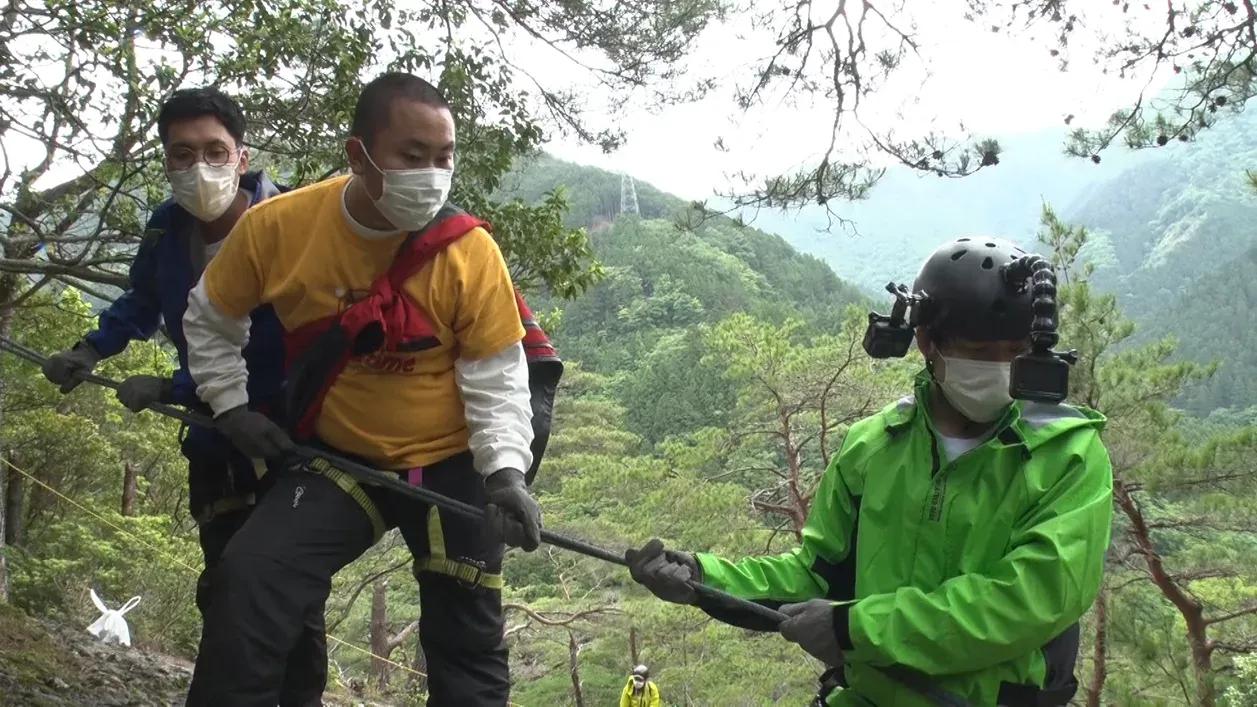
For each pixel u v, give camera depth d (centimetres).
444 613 283
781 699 1973
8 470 1583
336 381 262
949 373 226
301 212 260
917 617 211
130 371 1332
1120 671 1274
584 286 889
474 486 277
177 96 311
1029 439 220
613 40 949
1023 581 205
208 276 270
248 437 265
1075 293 1211
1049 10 848
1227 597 1308
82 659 630
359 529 264
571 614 2586
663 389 6203
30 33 536
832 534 249
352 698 963
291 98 736
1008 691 219
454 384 267
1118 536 1343
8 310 937
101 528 1581
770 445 2444
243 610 244
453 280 256
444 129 247
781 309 8294
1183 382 1226
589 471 2083
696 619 2094
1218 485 1183
